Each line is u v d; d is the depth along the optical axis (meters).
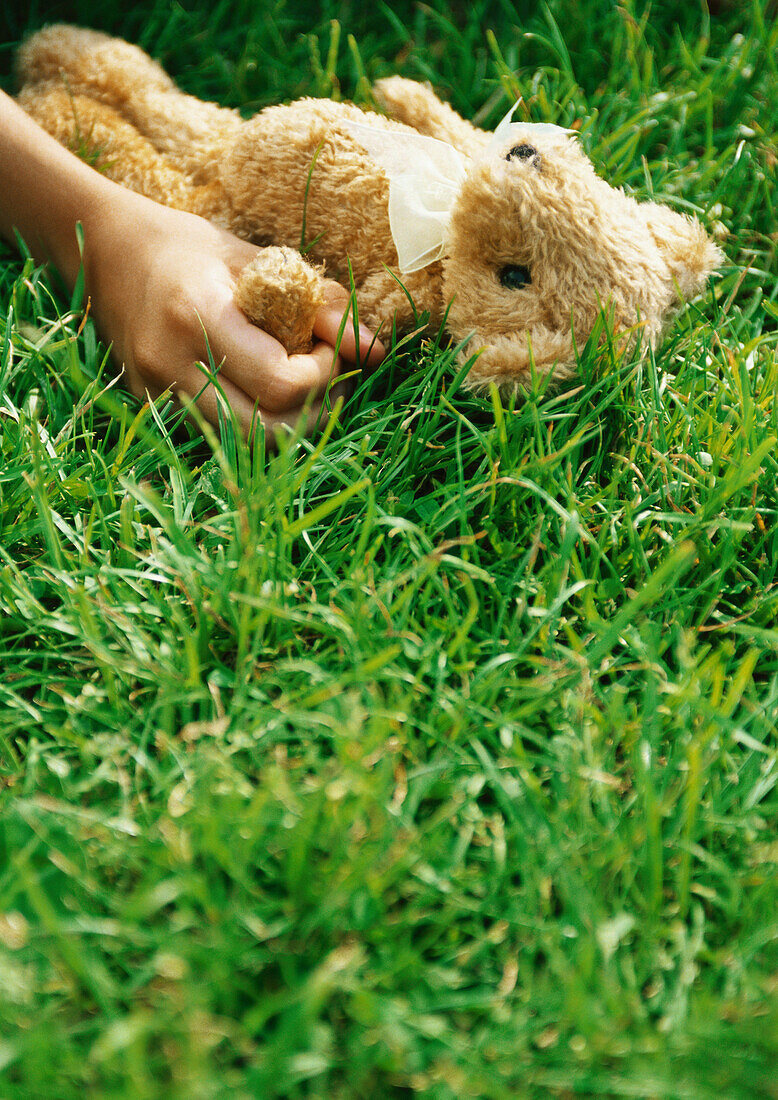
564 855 0.72
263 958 0.71
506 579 0.80
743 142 0.98
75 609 0.77
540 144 0.81
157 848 0.72
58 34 0.96
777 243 0.95
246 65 1.04
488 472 0.83
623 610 0.75
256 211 0.88
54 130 0.92
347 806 0.72
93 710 0.76
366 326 0.85
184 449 0.83
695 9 1.09
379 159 0.86
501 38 1.08
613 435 0.85
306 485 0.82
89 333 0.86
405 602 0.77
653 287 0.82
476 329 0.82
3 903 0.69
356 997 0.69
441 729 0.75
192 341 0.82
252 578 0.76
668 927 0.72
